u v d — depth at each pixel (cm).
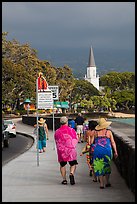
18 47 9738
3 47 9125
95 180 1302
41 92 1748
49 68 10862
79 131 2972
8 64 7894
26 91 8538
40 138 2377
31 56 9862
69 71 12675
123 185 1208
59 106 10356
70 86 12694
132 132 3669
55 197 1061
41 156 2156
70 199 1030
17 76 8188
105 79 16362
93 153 1211
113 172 1461
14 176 1452
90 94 15175
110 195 1065
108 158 1170
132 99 13838
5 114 9425
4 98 8062
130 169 1100
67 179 1370
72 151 1262
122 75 16288
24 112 9781
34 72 9762
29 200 1027
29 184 1277
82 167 1662
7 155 2364
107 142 1173
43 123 2397
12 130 3969
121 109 14012
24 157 2111
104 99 12150
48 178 1401
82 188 1187
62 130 1270
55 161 1922
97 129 1191
